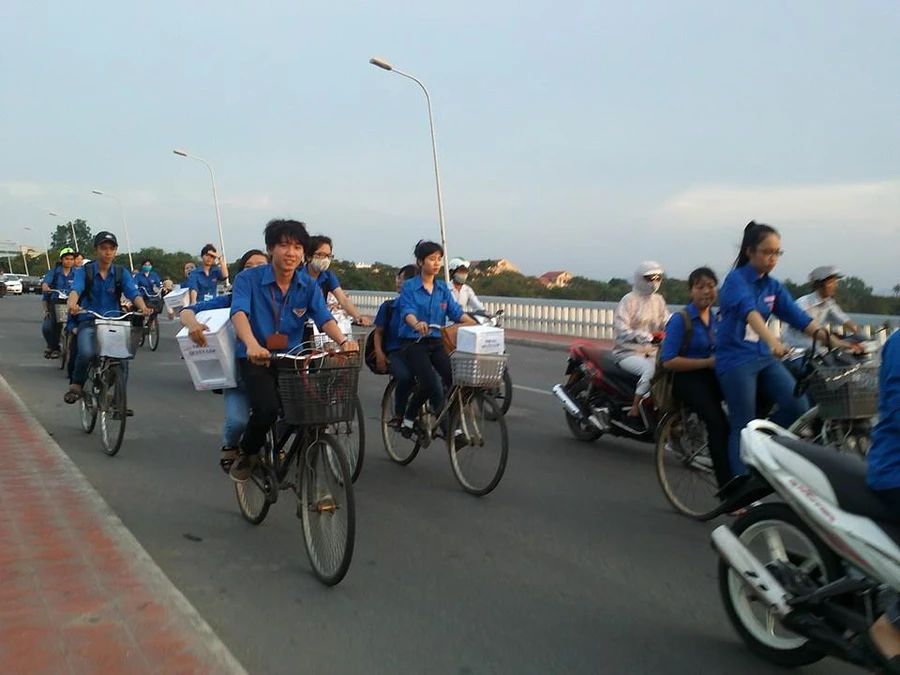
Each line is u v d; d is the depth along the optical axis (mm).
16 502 5652
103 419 7680
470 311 11578
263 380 4855
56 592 4137
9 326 23219
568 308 21656
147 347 17422
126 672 3350
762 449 3676
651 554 5160
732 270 5582
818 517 3334
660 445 6250
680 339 5848
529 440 8633
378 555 5098
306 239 4879
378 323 7180
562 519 5883
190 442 8148
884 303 12344
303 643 3863
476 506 6195
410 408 6957
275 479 5090
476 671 3611
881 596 3188
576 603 4383
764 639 3742
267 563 4906
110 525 5203
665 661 3732
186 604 4039
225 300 5406
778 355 5152
